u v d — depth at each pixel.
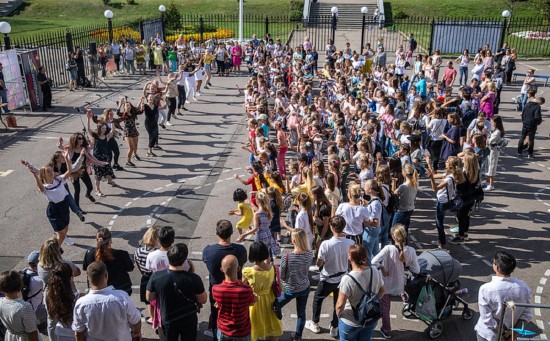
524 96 21.33
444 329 7.86
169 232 6.80
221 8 50.25
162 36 37.31
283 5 49.75
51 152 16.11
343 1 49.66
